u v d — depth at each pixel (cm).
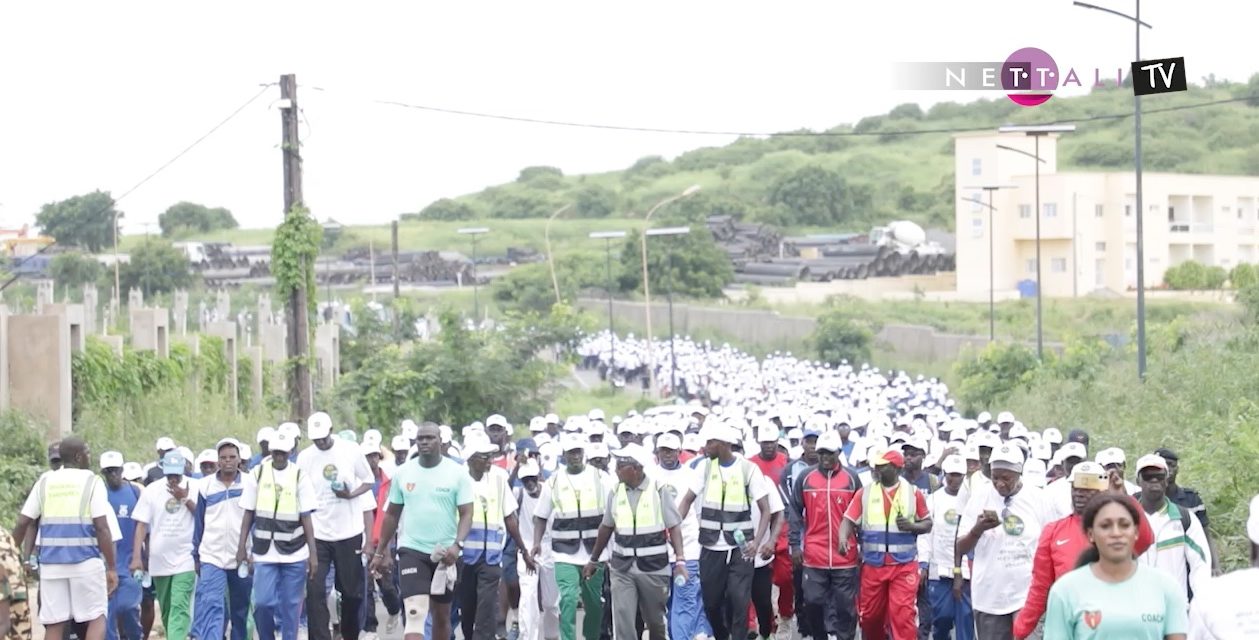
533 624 2516
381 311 7388
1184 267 13450
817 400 5506
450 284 17288
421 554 2073
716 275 15250
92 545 2019
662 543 2180
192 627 2345
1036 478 2209
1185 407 4403
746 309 13350
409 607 2069
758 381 8462
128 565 2373
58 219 16588
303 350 4294
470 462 2286
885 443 2503
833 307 12838
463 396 5453
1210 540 1775
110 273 13350
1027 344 9456
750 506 2306
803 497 2316
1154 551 1688
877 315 12375
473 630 2345
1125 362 6538
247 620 2388
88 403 4406
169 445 2722
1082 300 12625
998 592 1950
